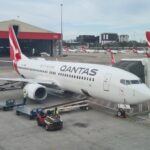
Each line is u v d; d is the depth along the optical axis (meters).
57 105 26.44
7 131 20.52
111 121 22.91
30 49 112.50
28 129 20.97
